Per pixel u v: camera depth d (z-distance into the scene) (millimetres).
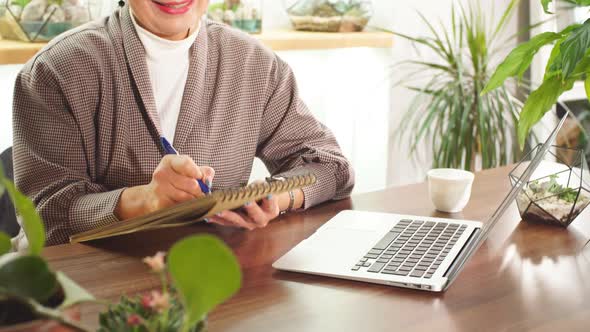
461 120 3094
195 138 1760
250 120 1861
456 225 1514
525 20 3680
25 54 2209
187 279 602
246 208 1470
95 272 1267
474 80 3176
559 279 1266
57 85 1663
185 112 1753
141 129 1725
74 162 1666
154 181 1438
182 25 1720
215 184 1807
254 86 1866
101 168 1717
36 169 1615
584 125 3592
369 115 3311
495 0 3576
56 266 1288
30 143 1647
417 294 1188
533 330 1066
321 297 1172
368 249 1362
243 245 1414
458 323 1085
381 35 3053
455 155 3143
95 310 1100
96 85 1693
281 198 1601
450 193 1632
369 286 1214
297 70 3150
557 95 1524
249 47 1896
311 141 1894
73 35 1755
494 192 1806
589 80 1534
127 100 1716
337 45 2906
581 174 1538
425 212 1650
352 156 3406
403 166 3412
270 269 1289
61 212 1544
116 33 1751
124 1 1854
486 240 1458
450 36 3449
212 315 1098
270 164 1945
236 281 597
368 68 3285
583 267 1327
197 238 584
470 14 3311
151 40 1734
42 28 2246
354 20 3047
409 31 3258
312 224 1561
